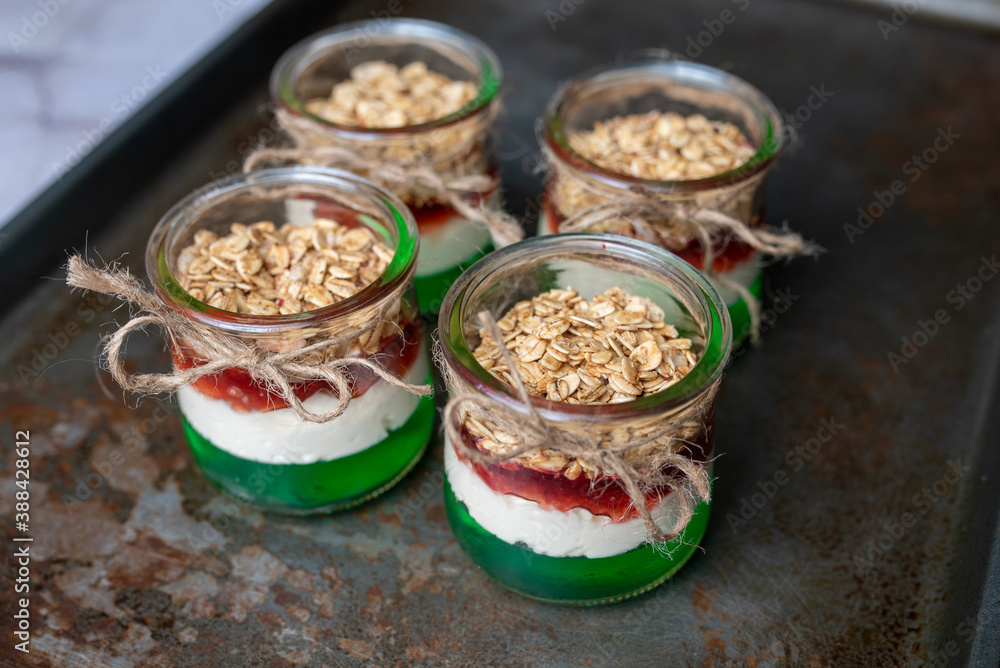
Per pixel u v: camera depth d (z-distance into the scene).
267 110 0.56
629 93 0.47
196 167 0.53
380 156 0.44
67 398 0.44
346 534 0.40
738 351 0.46
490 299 0.37
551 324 0.37
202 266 0.39
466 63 0.49
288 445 0.38
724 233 0.42
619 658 0.37
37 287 0.48
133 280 0.36
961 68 0.60
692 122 0.46
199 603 0.39
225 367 0.36
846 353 0.46
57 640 0.38
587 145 0.45
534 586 0.37
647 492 0.35
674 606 0.39
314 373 0.36
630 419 0.33
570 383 0.35
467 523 0.37
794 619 0.38
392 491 0.42
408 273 0.37
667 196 0.41
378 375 0.38
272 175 0.40
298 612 0.38
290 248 0.40
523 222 0.51
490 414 0.34
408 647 0.37
